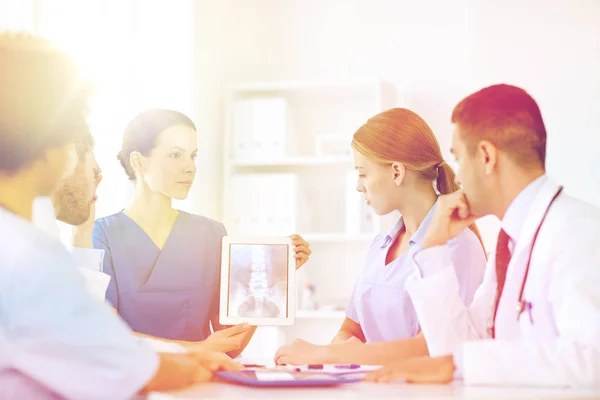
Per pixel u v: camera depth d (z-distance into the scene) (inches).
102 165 127.7
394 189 79.4
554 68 160.7
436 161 79.6
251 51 173.2
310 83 159.8
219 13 161.5
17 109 43.6
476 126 57.3
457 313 61.2
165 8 147.2
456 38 165.6
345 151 161.6
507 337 57.4
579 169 157.9
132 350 42.9
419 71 166.6
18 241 41.4
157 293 85.5
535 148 57.0
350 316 88.7
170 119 87.9
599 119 158.1
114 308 83.0
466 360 50.8
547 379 48.9
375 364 64.8
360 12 170.7
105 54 131.0
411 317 77.2
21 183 44.4
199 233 89.4
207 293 88.0
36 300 40.5
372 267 83.4
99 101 127.6
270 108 161.2
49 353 40.7
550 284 51.9
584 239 51.5
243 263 80.8
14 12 110.8
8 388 41.3
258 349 150.1
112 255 85.2
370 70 168.7
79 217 81.4
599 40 159.5
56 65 44.8
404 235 83.0
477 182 58.1
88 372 41.4
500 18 163.9
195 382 51.9
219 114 163.5
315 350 66.5
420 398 43.3
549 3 161.9
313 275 165.8
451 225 66.4
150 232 87.9
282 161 159.8
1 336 40.3
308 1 172.7
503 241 60.0
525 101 57.4
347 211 156.7
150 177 87.5
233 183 159.9
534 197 56.4
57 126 44.8
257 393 46.5
